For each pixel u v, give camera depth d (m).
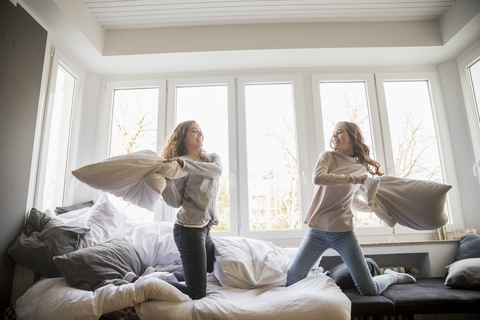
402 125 3.04
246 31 2.85
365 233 2.79
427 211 1.97
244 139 2.95
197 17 2.73
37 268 1.85
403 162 2.96
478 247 2.33
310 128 2.99
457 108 2.94
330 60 3.03
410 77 3.11
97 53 2.76
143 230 2.34
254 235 2.76
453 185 2.86
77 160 2.83
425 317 2.40
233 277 1.89
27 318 1.52
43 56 2.31
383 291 1.98
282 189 2.89
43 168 2.30
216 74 3.13
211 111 3.06
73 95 2.91
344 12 2.71
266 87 3.12
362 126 3.03
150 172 1.75
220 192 2.87
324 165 1.96
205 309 1.50
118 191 1.78
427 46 2.81
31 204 2.15
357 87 3.12
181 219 1.81
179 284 1.72
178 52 2.81
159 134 2.99
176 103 3.09
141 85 3.11
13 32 1.99
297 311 1.47
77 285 1.69
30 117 2.15
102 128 3.05
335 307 1.49
